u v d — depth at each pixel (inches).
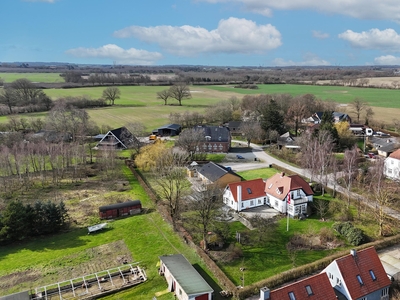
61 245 2281.0
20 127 5551.2
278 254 2110.0
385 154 4131.4
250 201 2812.5
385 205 2657.5
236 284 1817.2
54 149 3690.9
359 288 1587.1
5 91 6697.8
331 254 2092.8
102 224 2516.0
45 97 7071.9
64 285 1836.9
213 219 2516.0
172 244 2255.2
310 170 3410.4
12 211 2315.5
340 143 4372.5
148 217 2679.6
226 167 3683.6
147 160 3742.6
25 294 1701.5
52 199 3016.7
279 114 5137.8
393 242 2170.3
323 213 2650.1
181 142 4092.0
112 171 3791.8
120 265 2031.3
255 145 5012.3
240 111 6584.6
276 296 1418.6
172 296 1742.1
